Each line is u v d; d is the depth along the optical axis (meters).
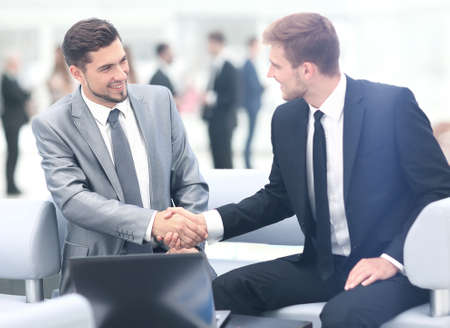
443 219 2.43
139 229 2.87
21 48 17.62
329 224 2.75
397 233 2.71
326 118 2.78
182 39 17.83
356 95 2.76
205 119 10.11
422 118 2.72
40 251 3.05
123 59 2.95
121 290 2.21
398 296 2.54
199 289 2.24
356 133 2.72
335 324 2.43
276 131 2.90
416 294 2.63
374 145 2.71
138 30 17.95
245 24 17.59
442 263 2.45
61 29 17.78
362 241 2.72
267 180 3.45
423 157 2.65
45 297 3.52
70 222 3.07
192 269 2.24
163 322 2.21
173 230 2.85
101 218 2.90
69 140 3.02
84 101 3.05
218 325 2.34
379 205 2.70
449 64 16.09
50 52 17.66
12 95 9.98
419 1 16.09
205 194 3.19
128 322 2.21
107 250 3.00
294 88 2.78
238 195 3.47
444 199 2.53
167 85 9.89
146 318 2.21
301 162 2.81
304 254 2.88
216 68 10.02
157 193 3.06
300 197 2.81
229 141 10.08
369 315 2.44
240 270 2.87
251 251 3.71
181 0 17.70
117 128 3.03
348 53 16.73
